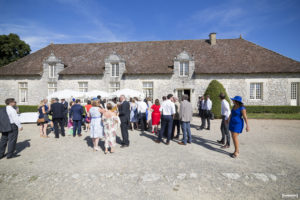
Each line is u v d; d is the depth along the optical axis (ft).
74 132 24.64
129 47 68.44
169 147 19.03
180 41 68.59
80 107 24.67
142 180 11.59
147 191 10.36
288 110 50.72
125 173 12.54
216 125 32.63
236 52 59.88
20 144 20.56
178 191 10.36
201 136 24.13
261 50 59.00
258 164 14.14
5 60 76.69
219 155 16.37
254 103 54.60
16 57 81.35
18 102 62.03
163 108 20.11
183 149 18.26
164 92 57.93
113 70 60.03
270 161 14.79
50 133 27.32
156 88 58.18
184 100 19.90
